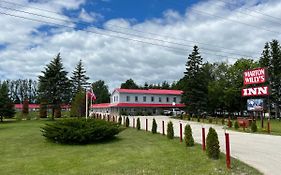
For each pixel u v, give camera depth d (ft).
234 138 69.36
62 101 184.24
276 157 42.70
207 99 213.66
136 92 250.16
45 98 183.32
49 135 62.75
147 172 33.40
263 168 35.14
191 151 46.47
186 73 209.05
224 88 223.51
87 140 61.93
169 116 215.92
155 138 67.67
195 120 159.84
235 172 32.68
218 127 111.04
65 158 44.73
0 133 91.71
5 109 162.20
